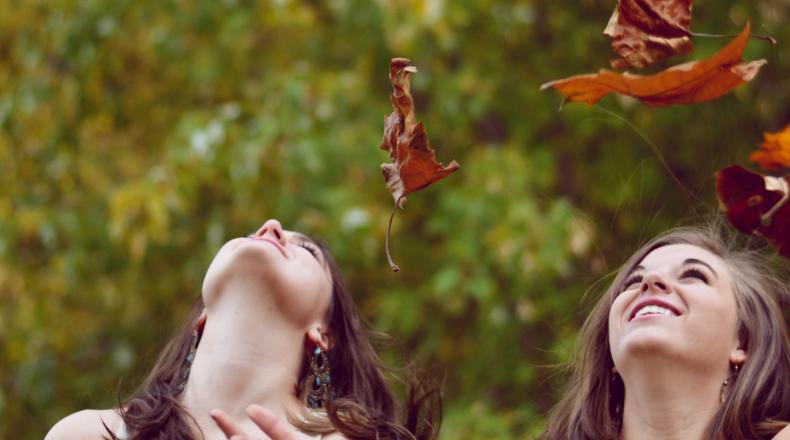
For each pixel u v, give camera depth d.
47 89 8.67
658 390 4.27
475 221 8.10
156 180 8.02
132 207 7.97
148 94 8.83
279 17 8.47
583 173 9.03
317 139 8.13
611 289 4.72
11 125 8.72
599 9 9.20
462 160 8.84
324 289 4.70
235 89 8.64
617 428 4.61
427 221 8.64
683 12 3.37
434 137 8.87
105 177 8.63
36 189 8.69
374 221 8.11
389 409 4.96
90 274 8.55
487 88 8.66
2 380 8.52
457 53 8.90
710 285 4.43
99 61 8.70
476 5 8.71
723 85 3.34
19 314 8.50
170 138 8.30
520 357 8.25
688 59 8.60
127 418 4.37
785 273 5.13
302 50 8.64
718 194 3.48
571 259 8.14
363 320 5.75
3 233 8.47
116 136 8.80
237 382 4.36
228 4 8.48
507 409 8.33
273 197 8.15
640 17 3.37
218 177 8.24
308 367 4.57
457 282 7.95
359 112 8.44
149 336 8.59
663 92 3.37
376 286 8.45
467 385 8.30
